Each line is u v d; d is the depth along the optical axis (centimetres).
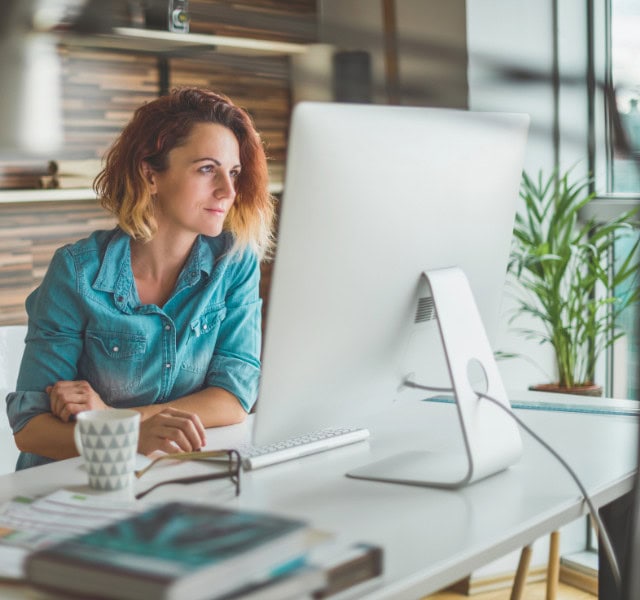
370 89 328
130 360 179
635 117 304
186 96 181
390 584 98
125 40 329
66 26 320
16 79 319
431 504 125
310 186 120
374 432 164
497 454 135
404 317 138
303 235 121
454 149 136
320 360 131
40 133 325
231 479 133
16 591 94
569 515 126
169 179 178
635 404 183
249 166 190
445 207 137
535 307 309
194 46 343
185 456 140
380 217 128
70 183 325
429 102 309
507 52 300
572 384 292
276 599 85
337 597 94
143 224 178
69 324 178
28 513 116
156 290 184
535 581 291
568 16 305
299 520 92
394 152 127
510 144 147
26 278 328
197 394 179
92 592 81
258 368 189
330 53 338
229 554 83
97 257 181
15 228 323
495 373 140
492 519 119
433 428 167
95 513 115
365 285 130
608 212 300
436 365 150
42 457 177
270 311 123
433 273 136
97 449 131
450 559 106
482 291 153
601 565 163
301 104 117
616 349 308
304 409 134
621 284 304
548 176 307
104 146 342
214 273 184
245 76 359
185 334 182
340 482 135
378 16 325
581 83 306
